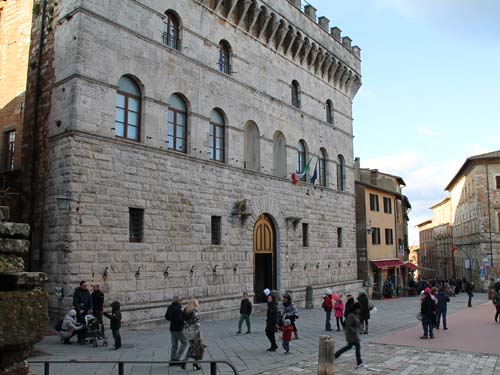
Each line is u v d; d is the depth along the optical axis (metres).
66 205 19.92
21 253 4.90
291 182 34.81
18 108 24.23
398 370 14.85
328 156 40.50
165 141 24.64
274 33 34.09
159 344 17.45
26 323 4.42
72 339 18.14
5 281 4.66
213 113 28.70
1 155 24.77
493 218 65.62
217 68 28.86
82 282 18.27
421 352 18.09
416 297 53.38
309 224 36.62
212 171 27.44
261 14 32.75
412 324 26.97
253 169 32.16
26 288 4.62
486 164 67.00
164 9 25.58
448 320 29.81
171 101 25.81
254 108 31.84
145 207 23.05
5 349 4.32
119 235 21.64
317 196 38.06
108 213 21.30
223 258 27.48
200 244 25.95
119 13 23.05
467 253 76.69
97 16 21.97
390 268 53.84
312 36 38.19
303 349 17.88
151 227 23.22
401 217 63.59
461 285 66.88
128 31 23.34
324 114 40.66
